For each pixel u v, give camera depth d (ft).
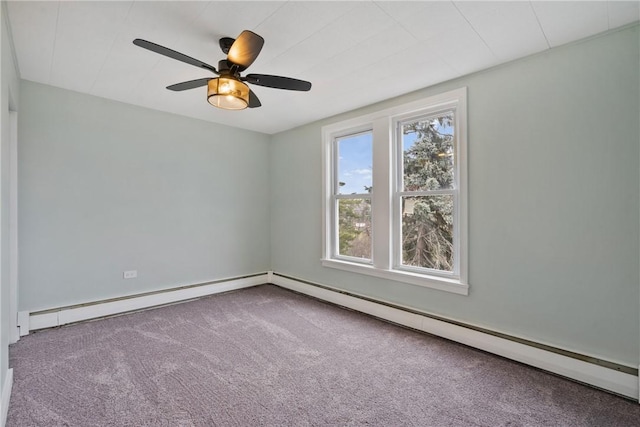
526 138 7.89
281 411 6.04
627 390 6.48
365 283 11.73
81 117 10.49
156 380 7.06
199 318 10.95
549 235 7.57
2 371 5.69
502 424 5.71
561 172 7.38
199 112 12.55
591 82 6.96
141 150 11.86
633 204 6.51
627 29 6.52
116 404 6.21
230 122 13.97
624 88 6.58
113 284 11.25
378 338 9.37
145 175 11.98
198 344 8.90
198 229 13.53
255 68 8.59
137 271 11.81
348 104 11.48
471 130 8.87
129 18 6.42
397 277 10.62
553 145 7.48
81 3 5.94
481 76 8.68
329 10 6.13
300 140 14.52
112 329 9.89
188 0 5.86
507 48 7.49
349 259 12.66
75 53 7.86
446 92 9.37
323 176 13.37
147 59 8.19
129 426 5.61
